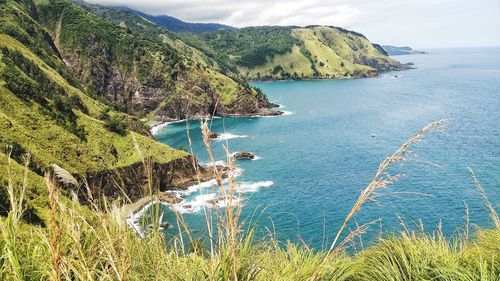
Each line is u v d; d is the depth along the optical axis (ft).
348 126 487.61
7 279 12.75
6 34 504.43
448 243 23.75
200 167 307.37
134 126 357.82
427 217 184.03
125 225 13.93
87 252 14.11
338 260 19.02
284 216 198.49
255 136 450.30
